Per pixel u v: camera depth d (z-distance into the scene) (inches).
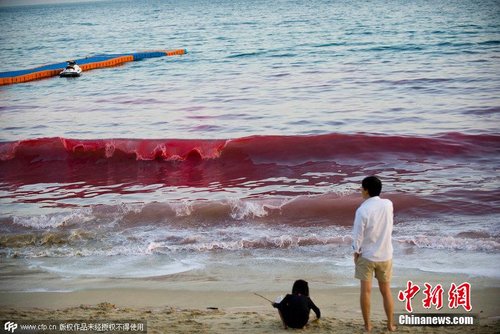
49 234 706.8
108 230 725.9
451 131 1219.2
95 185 977.5
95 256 639.8
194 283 547.8
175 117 1535.4
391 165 996.6
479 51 2508.6
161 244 666.8
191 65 2667.3
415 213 745.0
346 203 776.9
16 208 847.7
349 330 378.0
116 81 2330.2
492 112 1387.8
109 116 1610.5
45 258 637.3
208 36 4082.2
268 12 6412.4
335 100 1644.9
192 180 984.3
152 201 858.8
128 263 614.5
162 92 1975.9
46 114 1699.1
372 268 368.2
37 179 1031.0
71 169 1089.4
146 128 1427.2
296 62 2544.3
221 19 5797.2
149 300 501.0
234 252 641.0
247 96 1786.4
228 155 1099.3
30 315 429.4
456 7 4881.9
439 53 2524.6
